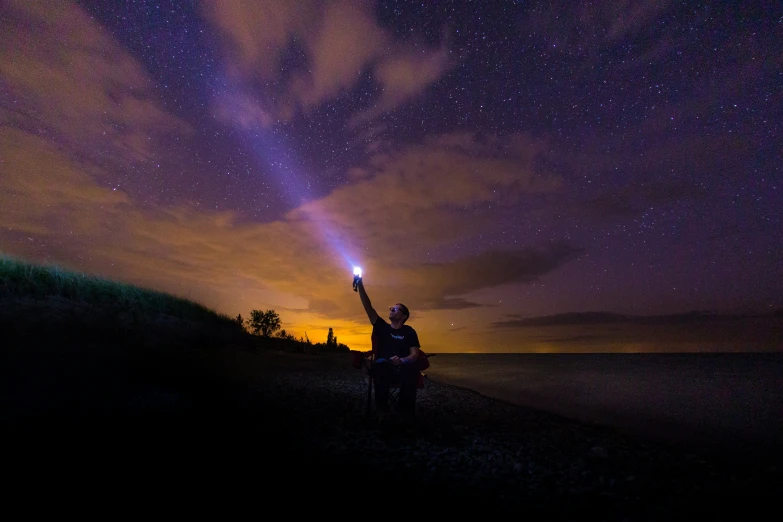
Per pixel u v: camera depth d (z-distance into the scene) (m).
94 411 4.09
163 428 3.83
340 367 11.60
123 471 2.79
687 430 4.58
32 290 8.52
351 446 3.75
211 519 2.20
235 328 14.60
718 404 5.89
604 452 3.79
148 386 5.32
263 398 5.87
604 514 2.51
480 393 7.60
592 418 5.28
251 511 2.33
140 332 8.60
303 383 7.87
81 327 7.27
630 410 5.74
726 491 2.88
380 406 4.71
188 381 6.17
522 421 5.14
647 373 10.38
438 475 3.10
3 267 8.68
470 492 2.80
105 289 10.49
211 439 3.65
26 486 2.46
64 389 4.59
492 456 3.61
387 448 3.72
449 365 15.22
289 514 2.32
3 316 6.63
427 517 2.38
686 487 2.97
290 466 3.12
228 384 6.62
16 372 4.87
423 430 4.56
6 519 2.05
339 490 2.71
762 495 2.79
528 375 10.56
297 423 4.52
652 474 3.24
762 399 6.13
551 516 2.47
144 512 2.23
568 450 3.89
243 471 2.95
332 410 5.36
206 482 2.72
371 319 5.10
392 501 2.58
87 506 2.25
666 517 2.47
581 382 8.97
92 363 5.76
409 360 4.70
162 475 2.77
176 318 11.48
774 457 3.61
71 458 2.94
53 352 5.75
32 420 3.65
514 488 2.91
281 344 16.30
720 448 3.91
